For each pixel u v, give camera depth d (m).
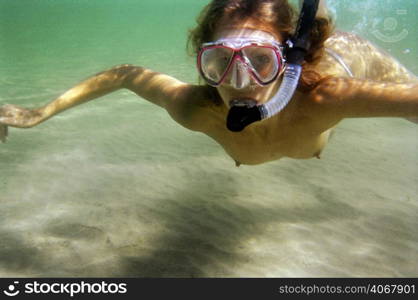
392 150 2.00
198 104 0.82
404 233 1.30
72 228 1.27
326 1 0.73
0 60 4.04
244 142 0.86
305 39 0.59
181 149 1.95
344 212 1.43
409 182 1.66
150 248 1.19
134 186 1.56
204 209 1.42
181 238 1.24
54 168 1.67
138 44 5.42
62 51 4.74
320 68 0.86
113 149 1.91
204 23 0.69
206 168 1.75
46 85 2.93
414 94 0.63
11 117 0.90
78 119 2.29
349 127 2.35
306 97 0.73
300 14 0.60
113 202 1.44
